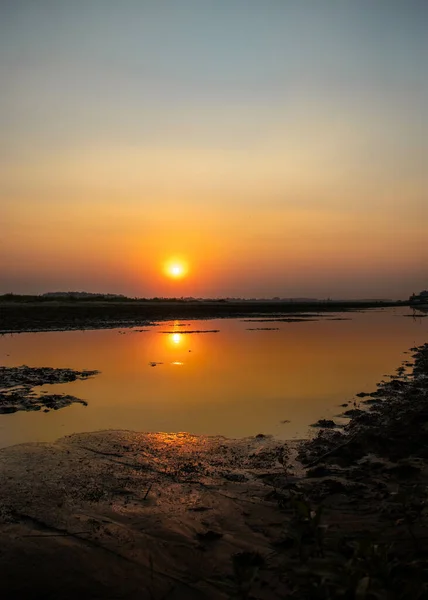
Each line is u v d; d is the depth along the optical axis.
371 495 6.79
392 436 9.39
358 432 9.89
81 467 8.29
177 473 8.06
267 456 8.91
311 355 22.88
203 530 5.97
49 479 7.70
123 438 9.97
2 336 34.38
